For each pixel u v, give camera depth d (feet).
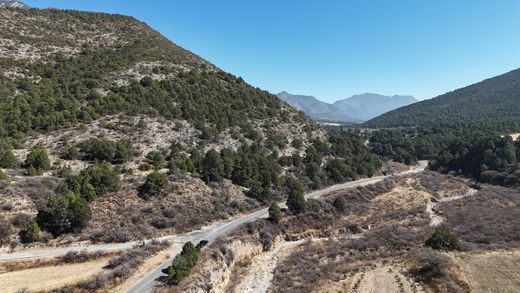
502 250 158.20
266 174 231.09
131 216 156.87
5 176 153.28
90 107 250.37
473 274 133.80
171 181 191.11
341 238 193.36
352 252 171.94
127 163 207.41
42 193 148.97
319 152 316.40
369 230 203.72
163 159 219.00
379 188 270.67
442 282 130.52
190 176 204.23
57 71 292.20
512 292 119.75
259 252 171.63
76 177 158.81
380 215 224.74
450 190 285.84
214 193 197.88
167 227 160.76
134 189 173.88
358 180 299.17
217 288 127.34
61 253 125.08
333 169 288.71
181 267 116.37
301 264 157.69
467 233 188.24
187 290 110.83
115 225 148.66
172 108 280.72
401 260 158.10
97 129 233.55
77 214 139.13
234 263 151.84
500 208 233.76
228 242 156.35
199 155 231.50
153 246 136.67
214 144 260.83
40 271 113.09
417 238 184.24
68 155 199.62
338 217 214.90
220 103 317.22
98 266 118.93
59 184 153.17
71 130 227.40
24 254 121.70
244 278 144.15
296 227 196.75
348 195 245.86
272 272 151.23
